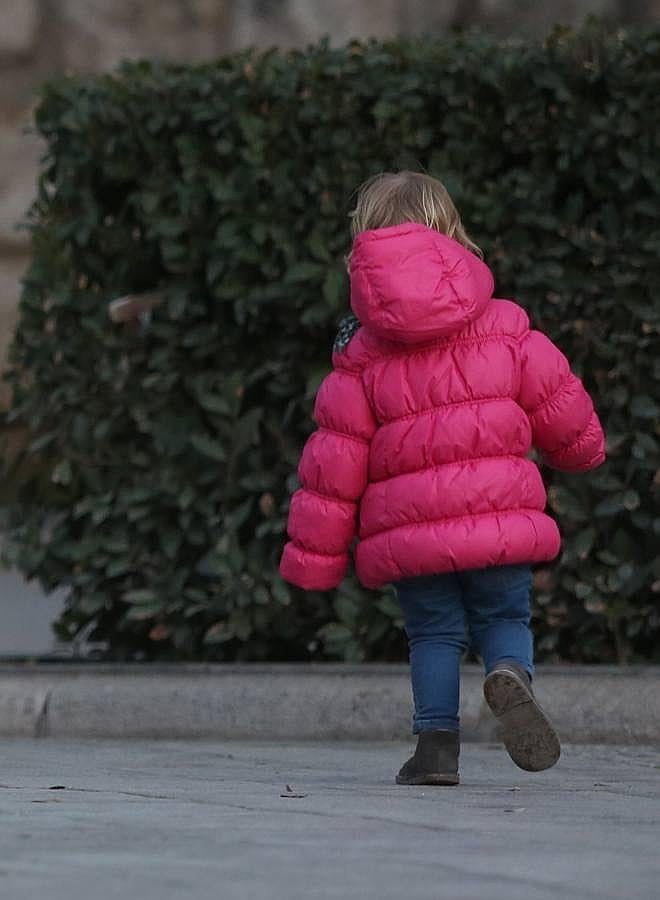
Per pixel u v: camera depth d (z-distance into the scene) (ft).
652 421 78.38
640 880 34.50
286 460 82.07
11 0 214.69
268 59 82.99
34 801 47.65
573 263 79.20
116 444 84.99
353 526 56.34
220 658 84.94
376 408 54.85
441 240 54.39
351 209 80.18
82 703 76.54
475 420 53.88
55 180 87.15
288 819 43.62
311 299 80.74
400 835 40.68
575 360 79.05
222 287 81.46
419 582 55.47
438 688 55.11
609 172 78.48
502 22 216.74
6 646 122.31
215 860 36.04
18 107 213.46
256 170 80.59
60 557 86.12
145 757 65.87
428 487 53.78
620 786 54.80
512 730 52.49
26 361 86.69
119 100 84.07
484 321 55.06
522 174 78.84
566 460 57.06
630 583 78.07
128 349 84.84
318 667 75.87
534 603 78.74
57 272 86.38
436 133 80.89
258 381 83.82
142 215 84.28
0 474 88.43
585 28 80.18
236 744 72.33
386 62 80.74
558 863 36.52
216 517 82.69
